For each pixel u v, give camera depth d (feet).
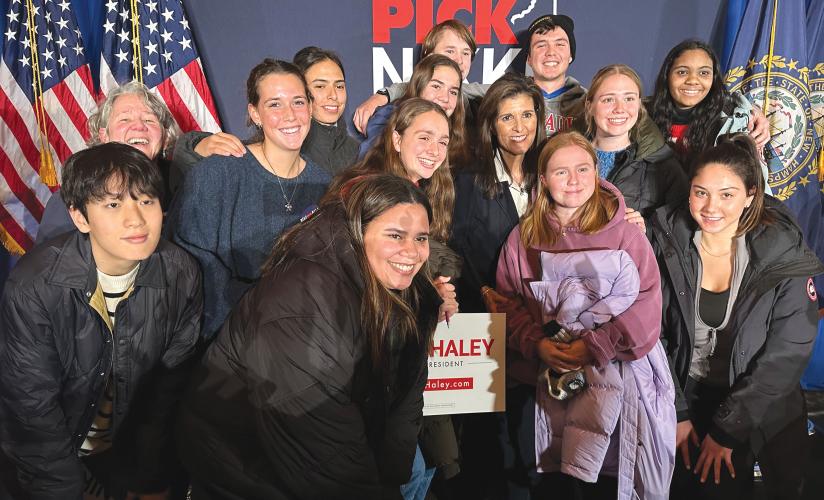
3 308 5.95
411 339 5.85
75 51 11.71
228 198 7.34
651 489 7.17
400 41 12.60
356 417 5.35
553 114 10.87
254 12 12.30
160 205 5.97
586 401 7.25
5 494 8.71
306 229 5.49
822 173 12.54
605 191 7.70
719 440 7.54
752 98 12.55
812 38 12.69
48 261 5.99
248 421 5.63
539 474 8.30
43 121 11.57
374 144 8.64
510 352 8.12
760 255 7.39
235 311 5.71
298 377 5.07
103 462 7.20
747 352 7.54
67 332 6.11
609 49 13.01
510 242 8.08
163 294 6.45
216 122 12.35
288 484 5.40
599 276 7.13
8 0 11.48
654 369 7.30
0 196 11.58
